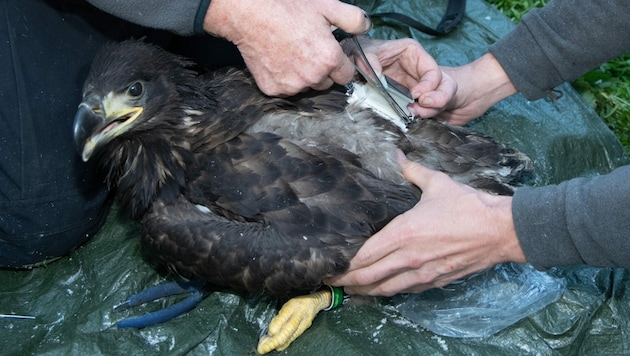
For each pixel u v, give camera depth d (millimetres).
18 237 1321
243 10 1127
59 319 1318
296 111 1252
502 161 1288
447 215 1153
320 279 1192
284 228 1195
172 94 1224
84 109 1187
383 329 1278
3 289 1354
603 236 1104
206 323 1298
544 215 1123
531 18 1323
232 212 1221
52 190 1309
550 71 1331
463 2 1611
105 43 1270
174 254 1223
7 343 1283
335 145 1236
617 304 1303
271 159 1218
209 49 1416
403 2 1661
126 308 1307
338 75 1177
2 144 1274
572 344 1277
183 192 1242
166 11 1142
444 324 1286
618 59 1612
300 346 1267
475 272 1224
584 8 1284
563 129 1479
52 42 1286
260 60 1160
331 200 1205
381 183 1219
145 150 1247
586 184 1123
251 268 1194
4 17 1256
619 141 1490
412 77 1339
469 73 1364
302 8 1138
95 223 1372
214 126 1234
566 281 1319
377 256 1175
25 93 1272
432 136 1272
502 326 1285
